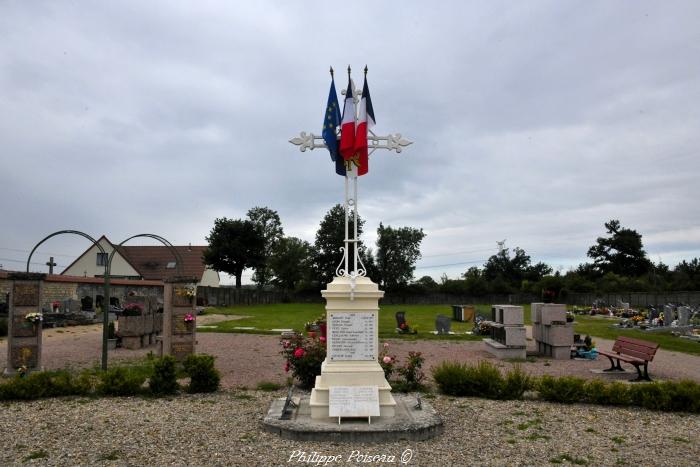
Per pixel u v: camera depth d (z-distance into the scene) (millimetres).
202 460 6363
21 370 11750
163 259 63375
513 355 16828
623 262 84938
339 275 8383
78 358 15680
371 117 8719
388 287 69438
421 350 18703
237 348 18375
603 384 9859
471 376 10305
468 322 36562
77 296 32906
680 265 74625
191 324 14227
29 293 12977
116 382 9984
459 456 6641
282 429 7309
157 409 8828
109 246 55375
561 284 63031
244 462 6312
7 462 6223
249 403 9391
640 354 13250
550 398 9898
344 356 8016
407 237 85312
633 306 53219
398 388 10820
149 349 18141
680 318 28188
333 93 8727
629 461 6582
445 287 69125
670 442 7398
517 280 85062
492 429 7891
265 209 88562
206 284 66688
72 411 8617
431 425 7453
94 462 6254
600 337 25078
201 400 9602
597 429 8016
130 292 34406
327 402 7785
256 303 62312
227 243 63812
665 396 9281
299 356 10836
